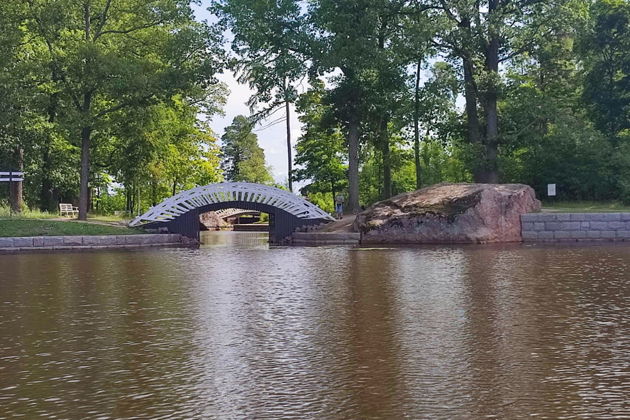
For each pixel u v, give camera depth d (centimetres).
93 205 7981
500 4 4419
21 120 4231
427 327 1096
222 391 743
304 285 1697
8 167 5084
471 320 1153
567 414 652
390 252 2884
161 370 838
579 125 4250
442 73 4569
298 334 1053
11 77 4069
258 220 8344
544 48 4444
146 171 5797
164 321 1183
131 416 659
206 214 7562
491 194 3425
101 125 4262
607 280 1697
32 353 941
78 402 708
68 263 2533
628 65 4666
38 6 4216
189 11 4438
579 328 1073
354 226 3828
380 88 4672
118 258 2803
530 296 1424
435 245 3322
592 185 4488
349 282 1744
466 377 789
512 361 862
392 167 5553
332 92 4588
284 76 4469
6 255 3088
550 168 4653
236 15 4369
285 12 4403
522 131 4312
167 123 5238
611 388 739
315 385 763
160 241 3841
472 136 4594
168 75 4262
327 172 6544
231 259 2664
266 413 664
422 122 4834
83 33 4644
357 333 1055
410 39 4138
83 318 1221
